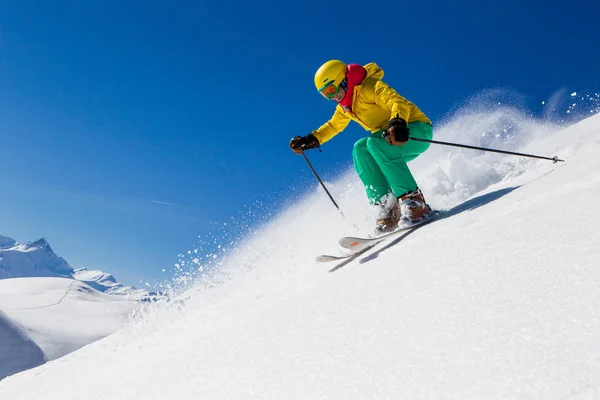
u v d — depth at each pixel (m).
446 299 1.67
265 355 1.89
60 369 4.34
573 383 1.00
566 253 1.64
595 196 2.13
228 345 2.23
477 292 1.62
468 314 1.50
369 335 1.65
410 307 1.74
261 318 2.44
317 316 2.06
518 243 1.92
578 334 1.15
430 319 1.57
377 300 1.95
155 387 2.14
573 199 2.24
